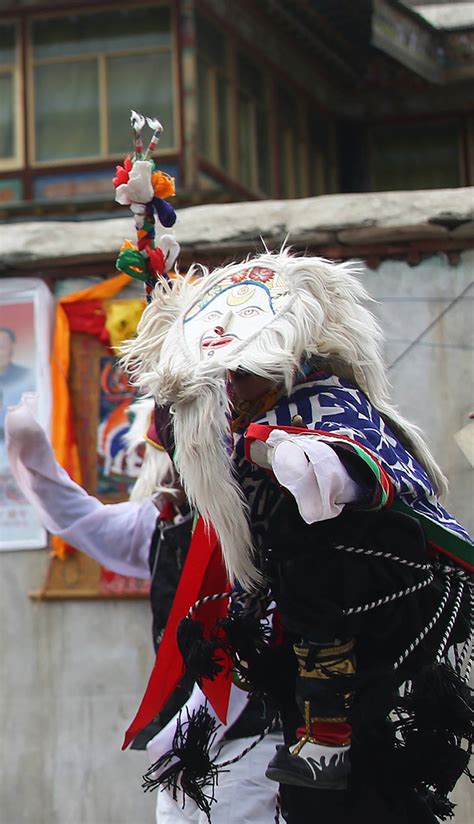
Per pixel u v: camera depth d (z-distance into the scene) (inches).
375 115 717.9
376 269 238.2
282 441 117.2
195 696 167.3
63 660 244.5
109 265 248.7
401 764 127.4
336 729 124.3
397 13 649.0
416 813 132.2
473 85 698.2
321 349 131.3
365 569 121.8
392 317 237.6
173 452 142.0
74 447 246.8
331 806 129.6
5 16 618.8
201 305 136.5
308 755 124.0
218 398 126.3
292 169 676.7
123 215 599.8
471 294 236.1
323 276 134.3
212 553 146.0
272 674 132.2
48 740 243.1
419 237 236.2
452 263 236.5
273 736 168.4
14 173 615.8
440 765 126.8
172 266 151.3
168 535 181.5
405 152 716.0
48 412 249.1
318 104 708.0
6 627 247.4
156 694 153.8
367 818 129.2
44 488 190.5
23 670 245.9
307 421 126.4
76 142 610.5
